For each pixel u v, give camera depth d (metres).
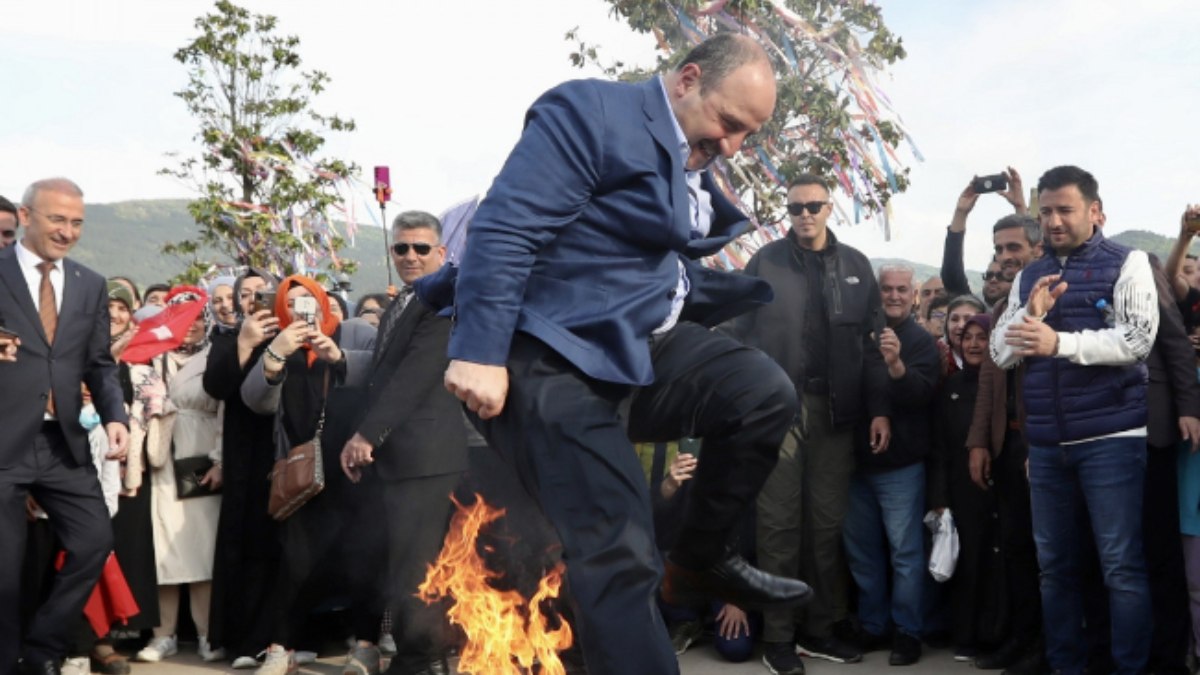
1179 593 4.86
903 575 5.48
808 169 11.34
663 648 2.34
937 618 5.70
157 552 5.70
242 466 5.59
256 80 19.91
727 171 11.34
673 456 5.21
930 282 7.23
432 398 4.77
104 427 5.14
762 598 3.00
